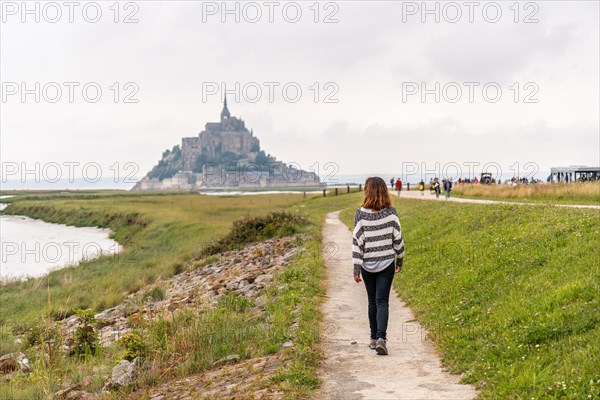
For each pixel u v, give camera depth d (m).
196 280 22.81
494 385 6.44
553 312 7.81
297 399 6.57
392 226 8.41
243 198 114.62
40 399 9.08
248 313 12.24
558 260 10.41
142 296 20.56
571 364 6.30
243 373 7.88
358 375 7.50
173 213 63.09
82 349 12.18
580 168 57.19
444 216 22.03
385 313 8.44
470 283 11.38
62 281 28.72
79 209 85.69
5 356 12.85
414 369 7.72
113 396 8.30
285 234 31.00
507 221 16.31
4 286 28.59
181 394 7.68
